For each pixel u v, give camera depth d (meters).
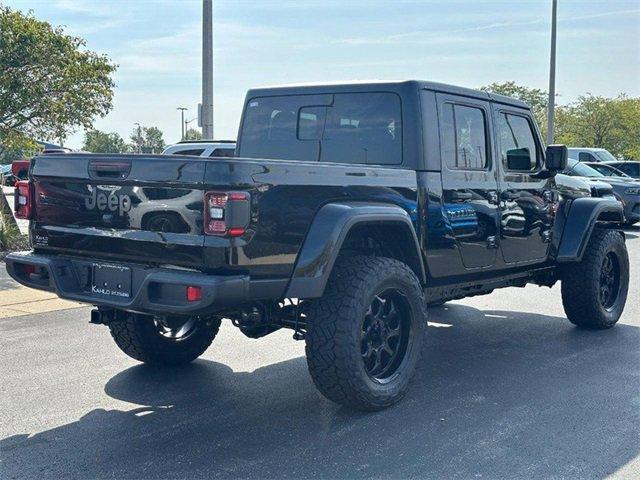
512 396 5.20
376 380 4.80
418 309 5.01
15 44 12.54
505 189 6.09
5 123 13.02
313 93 5.88
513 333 7.22
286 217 4.28
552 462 4.05
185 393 5.28
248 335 5.23
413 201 5.15
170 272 4.18
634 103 46.19
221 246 4.03
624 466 4.01
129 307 4.31
